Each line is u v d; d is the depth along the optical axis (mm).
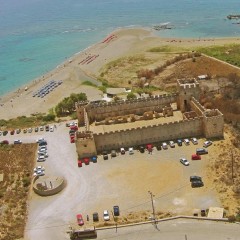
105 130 187125
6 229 139625
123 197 150000
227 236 126625
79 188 157750
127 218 138875
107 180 160500
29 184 164000
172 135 182125
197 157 166625
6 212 148000
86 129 182625
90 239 131500
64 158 178500
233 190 146250
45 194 155500
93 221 139250
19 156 184750
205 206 140375
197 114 188375
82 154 175625
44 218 143875
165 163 166625
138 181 157750
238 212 135250
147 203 145375
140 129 178750
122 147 180500
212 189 148375
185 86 194000
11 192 159500
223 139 178250
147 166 166125
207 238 126750
